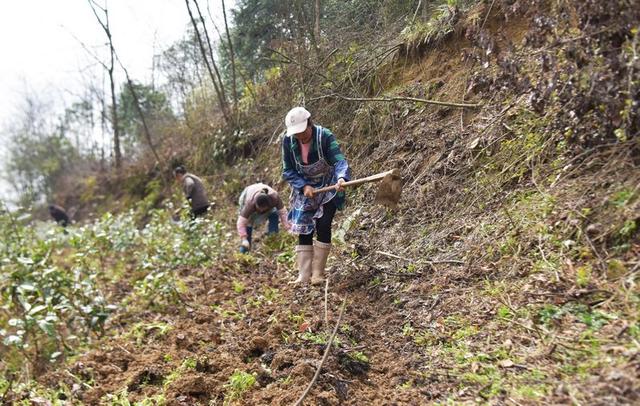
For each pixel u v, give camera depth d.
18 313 5.77
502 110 5.28
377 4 8.10
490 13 6.19
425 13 7.23
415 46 6.95
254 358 3.77
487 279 3.80
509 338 3.15
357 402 3.00
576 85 3.91
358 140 7.11
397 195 4.13
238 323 4.48
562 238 3.66
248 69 10.49
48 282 5.48
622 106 3.63
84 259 6.23
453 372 3.06
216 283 5.80
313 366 3.32
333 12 8.67
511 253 3.90
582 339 2.90
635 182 3.52
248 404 3.15
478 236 4.32
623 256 3.27
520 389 2.70
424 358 3.30
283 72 9.12
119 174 14.89
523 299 3.41
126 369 4.09
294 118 4.34
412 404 2.88
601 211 3.55
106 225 8.00
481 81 5.39
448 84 6.36
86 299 5.43
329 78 7.93
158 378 3.77
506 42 5.25
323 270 4.75
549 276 3.46
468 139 5.46
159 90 14.38
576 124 4.03
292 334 3.91
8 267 5.80
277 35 9.77
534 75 4.71
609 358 2.67
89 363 4.14
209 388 3.40
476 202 4.76
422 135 6.13
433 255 4.52
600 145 3.85
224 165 10.31
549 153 4.42
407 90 6.77
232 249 7.05
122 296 6.53
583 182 3.87
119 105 15.85
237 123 10.19
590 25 3.80
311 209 4.66
